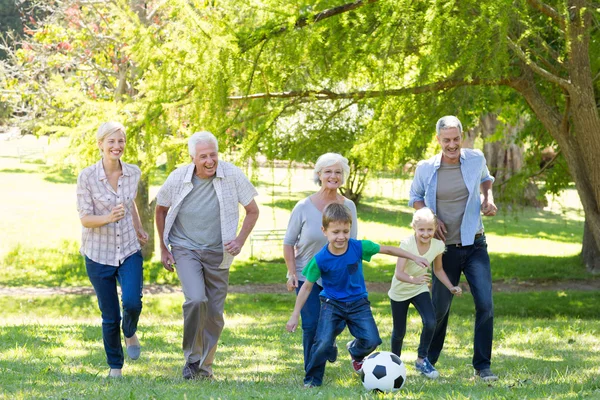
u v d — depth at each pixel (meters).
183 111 14.34
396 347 7.84
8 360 8.16
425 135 14.64
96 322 15.15
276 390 6.23
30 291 23.00
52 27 24.55
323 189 7.23
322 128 15.48
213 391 6.03
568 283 24.84
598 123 14.16
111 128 7.03
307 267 6.77
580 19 12.94
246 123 14.64
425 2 12.06
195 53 13.49
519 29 13.34
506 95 20.14
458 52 12.68
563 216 43.03
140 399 5.52
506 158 37.78
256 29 13.59
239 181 7.24
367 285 24.41
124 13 14.16
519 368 8.16
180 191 7.12
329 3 13.95
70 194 42.41
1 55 48.22
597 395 5.80
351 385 7.05
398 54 13.30
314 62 13.98
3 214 35.91
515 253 31.28
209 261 7.21
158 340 10.80
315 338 6.82
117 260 6.98
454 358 9.20
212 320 7.33
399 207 42.84
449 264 7.60
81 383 6.46
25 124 22.91
